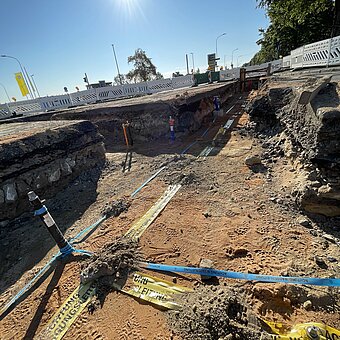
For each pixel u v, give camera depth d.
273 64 26.59
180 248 2.76
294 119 5.07
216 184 4.42
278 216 3.35
